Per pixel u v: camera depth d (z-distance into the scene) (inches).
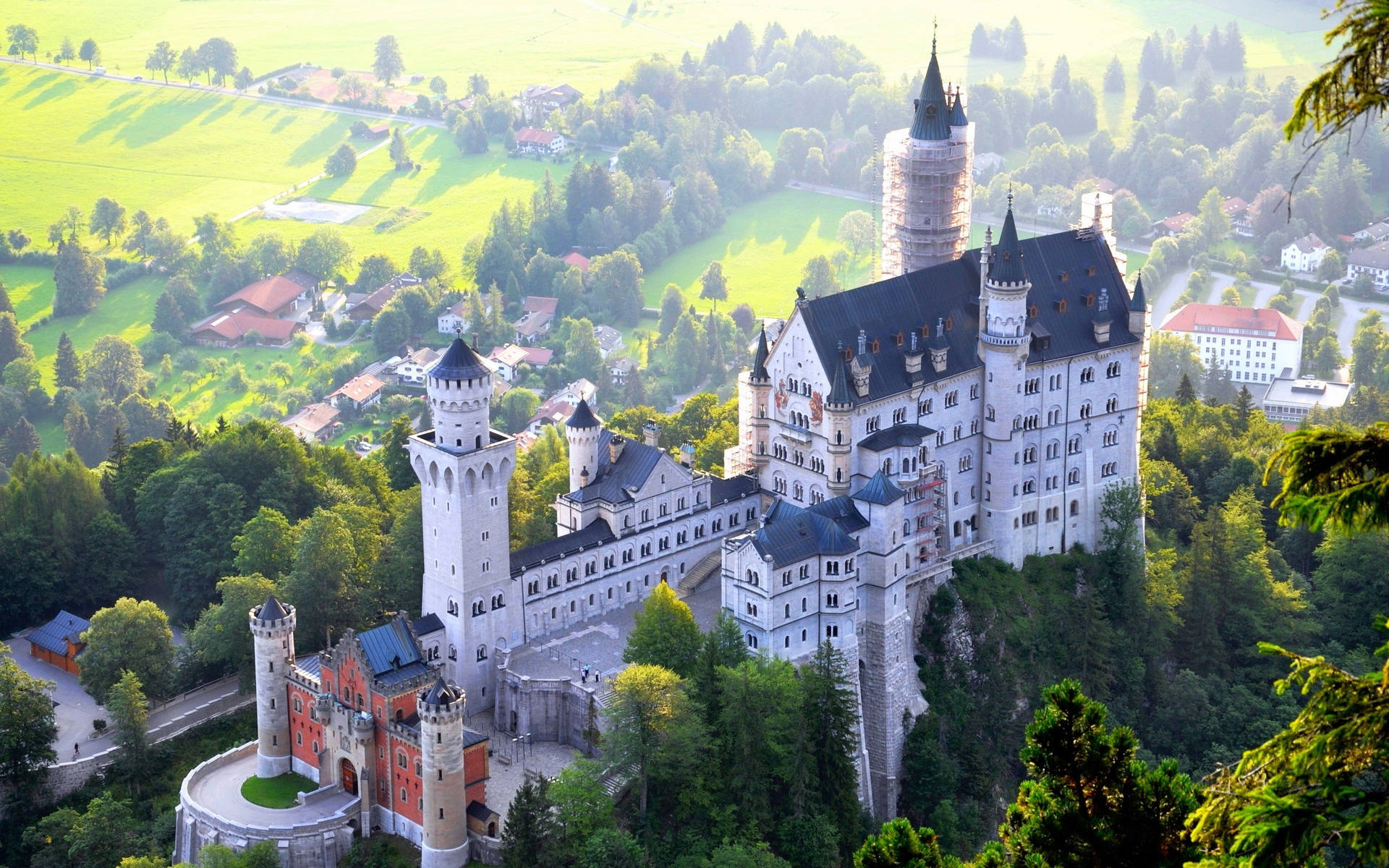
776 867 7534.5
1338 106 2447.1
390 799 7765.8
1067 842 3425.2
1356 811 2428.6
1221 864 2583.7
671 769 7829.7
